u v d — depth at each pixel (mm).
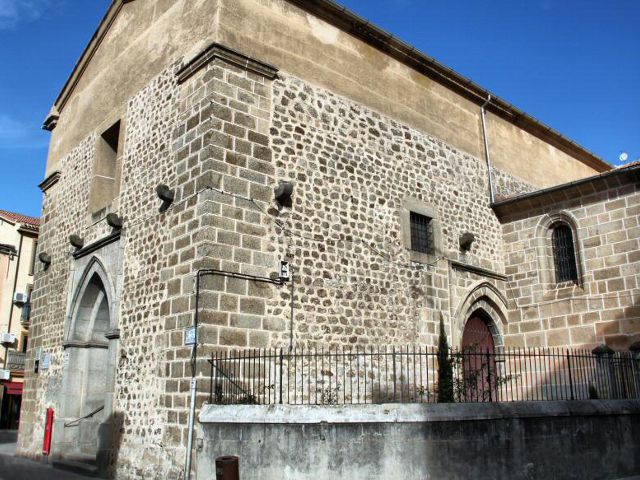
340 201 12641
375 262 13023
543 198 16328
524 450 8953
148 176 12438
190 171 11031
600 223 15367
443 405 8641
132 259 12305
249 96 11508
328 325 11719
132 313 11859
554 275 16297
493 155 17797
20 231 32500
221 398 9781
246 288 10555
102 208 14219
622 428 10422
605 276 15047
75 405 14094
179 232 10945
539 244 16438
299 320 11234
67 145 17234
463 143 16734
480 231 16453
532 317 16203
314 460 8359
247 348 10320
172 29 12922
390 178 14000
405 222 14047
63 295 15469
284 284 11156
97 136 15422
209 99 10969
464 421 8617
